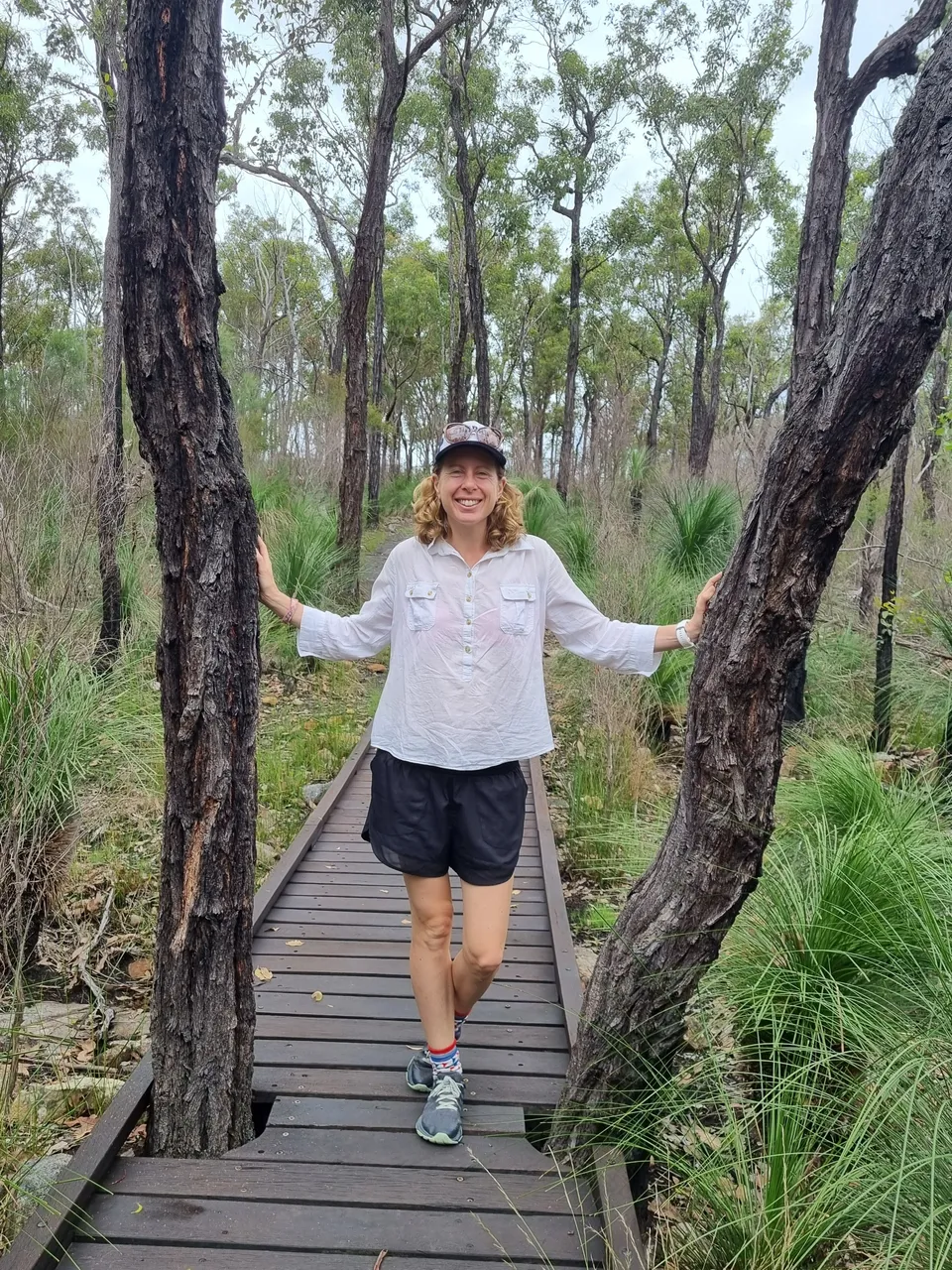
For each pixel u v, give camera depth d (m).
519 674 2.61
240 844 2.55
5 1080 2.84
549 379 38.44
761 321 31.02
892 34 5.09
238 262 34.84
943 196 1.93
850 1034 2.89
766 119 17.27
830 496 2.13
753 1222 2.35
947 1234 2.08
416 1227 2.42
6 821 3.52
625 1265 2.21
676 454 18.23
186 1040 2.60
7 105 17.31
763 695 2.33
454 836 2.66
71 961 4.02
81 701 4.20
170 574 2.38
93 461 6.52
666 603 8.18
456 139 15.89
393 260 35.38
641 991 2.57
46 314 27.50
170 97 2.15
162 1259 2.30
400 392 39.56
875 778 4.48
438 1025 2.77
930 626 6.54
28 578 4.67
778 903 3.41
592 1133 2.68
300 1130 2.79
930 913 2.99
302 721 7.95
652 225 22.27
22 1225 2.36
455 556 2.60
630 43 17.20
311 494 14.58
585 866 5.43
